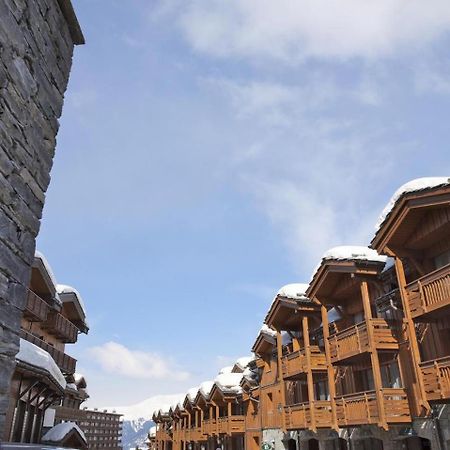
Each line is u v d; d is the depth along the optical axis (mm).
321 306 19312
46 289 21719
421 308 13172
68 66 5469
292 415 20969
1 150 3936
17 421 15000
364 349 16000
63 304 27938
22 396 14906
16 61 4176
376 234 14734
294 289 22312
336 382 20422
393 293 15383
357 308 19000
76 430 20594
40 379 15000
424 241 14383
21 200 4305
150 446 70000
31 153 4512
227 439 35812
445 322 13695
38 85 4648
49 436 19312
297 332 24859
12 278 4137
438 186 12633
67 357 26484
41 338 23703
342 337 17609
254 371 31469
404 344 15594
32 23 4480
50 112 4961
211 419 35906
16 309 4195
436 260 14562
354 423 16344
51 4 4914
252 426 30609
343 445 19453
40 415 19188
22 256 4328
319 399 22797
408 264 15383
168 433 54000
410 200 13508
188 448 46844
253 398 30828
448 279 12289
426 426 14008
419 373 12812
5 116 3994
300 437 23156
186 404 42688
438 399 12148
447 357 12031
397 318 16281
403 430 14891
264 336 28234
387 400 14836
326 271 18172
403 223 14016
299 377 22391
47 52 4855
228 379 34719
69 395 36938
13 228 4160
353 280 17922
